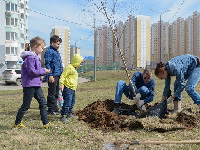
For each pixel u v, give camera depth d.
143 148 3.69
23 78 4.70
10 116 6.18
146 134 4.44
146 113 5.36
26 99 4.71
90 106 6.23
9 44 46.41
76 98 9.75
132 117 5.17
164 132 4.56
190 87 5.46
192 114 5.63
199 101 5.46
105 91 12.95
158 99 8.86
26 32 64.69
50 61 6.39
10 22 46.25
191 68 5.52
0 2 44.66
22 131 4.59
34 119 5.75
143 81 5.85
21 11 54.28
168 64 5.33
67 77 5.55
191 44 60.47
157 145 3.81
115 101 5.65
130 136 4.31
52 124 4.96
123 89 5.81
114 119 5.01
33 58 4.64
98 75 32.53
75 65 5.61
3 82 27.23
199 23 58.78
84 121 5.47
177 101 5.92
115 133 4.49
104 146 3.82
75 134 4.44
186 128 4.68
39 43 4.83
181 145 3.78
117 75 29.22
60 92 6.63
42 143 3.93
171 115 5.59
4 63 45.34
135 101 5.58
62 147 3.74
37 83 4.71
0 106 8.23
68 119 5.62
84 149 3.70
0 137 4.19
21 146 3.76
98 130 4.72
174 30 62.88
